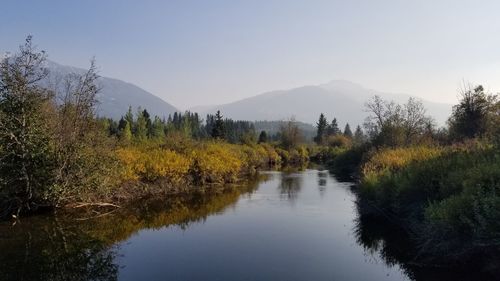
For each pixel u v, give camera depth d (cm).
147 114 8106
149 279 1130
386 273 1177
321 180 3688
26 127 1745
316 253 1375
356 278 1141
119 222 1841
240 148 4812
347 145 7869
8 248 1410
